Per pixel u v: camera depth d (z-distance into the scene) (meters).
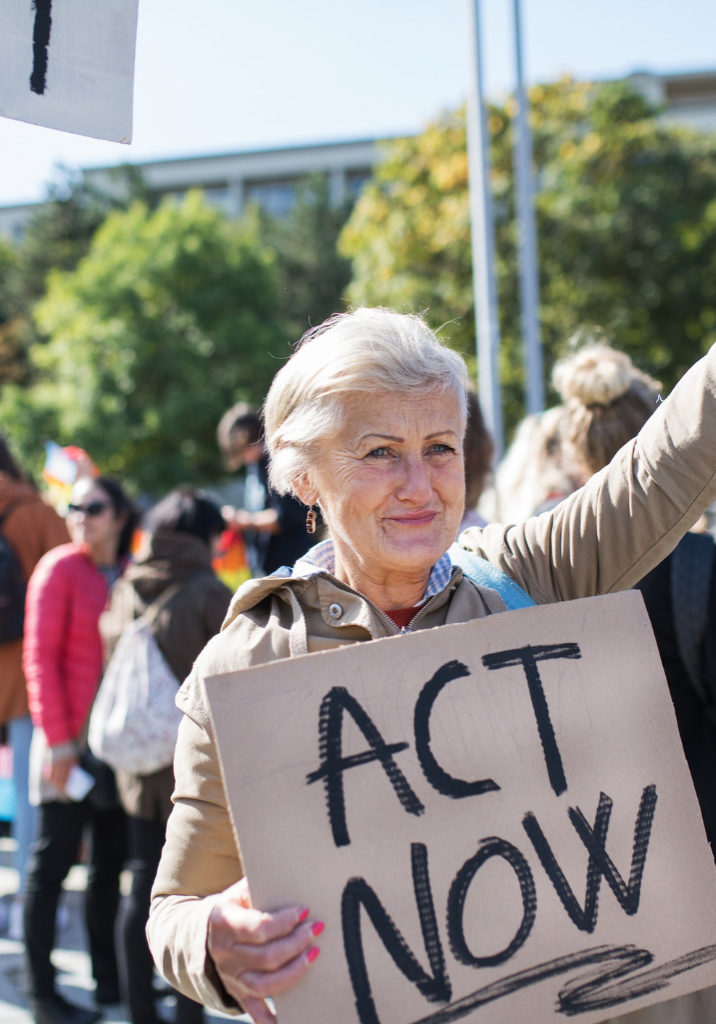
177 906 1.27
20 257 39.62
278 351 28.77
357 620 1.35
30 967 3.44
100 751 3.05
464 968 1.16
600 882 1.22
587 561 1.47
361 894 1.15
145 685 3.03
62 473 5.33
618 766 1.26
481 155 7.38
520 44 9.05
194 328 27.95
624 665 1.30
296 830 1.15
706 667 1.91
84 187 39.00
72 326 28.30
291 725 1.18
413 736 1.21
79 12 1.43
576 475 2.63
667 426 1.43
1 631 4.03
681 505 1.42
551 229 17.86
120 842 3.65
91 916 3.65
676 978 1.21
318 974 1.12
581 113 18.44
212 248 28.80
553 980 1.18
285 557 4.84
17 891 4.25
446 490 1.34
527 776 1.23
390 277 18.39
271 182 49.16
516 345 16.98
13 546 4.21
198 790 1.30
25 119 1.40
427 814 1.19
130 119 1.47
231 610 1.41
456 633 1.26
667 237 18.11
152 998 3.14
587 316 17.55
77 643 3.56
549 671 1.27
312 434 1.33
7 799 4.72
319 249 38.16
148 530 3.26
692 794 1.28
